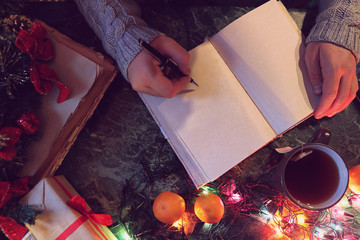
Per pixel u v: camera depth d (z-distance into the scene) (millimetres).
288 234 608
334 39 539
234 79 548
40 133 560
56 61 570
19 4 554
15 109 525
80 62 570
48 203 542
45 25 590
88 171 617
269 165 600
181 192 619
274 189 609
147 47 515
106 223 545
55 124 562
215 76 546
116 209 612
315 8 651
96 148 622
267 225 616
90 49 601
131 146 625
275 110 537
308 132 634
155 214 557
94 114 626
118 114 629
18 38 498
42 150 558
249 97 547
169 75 550
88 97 574
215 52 552
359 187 565
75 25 638
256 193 613
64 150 583
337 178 518
